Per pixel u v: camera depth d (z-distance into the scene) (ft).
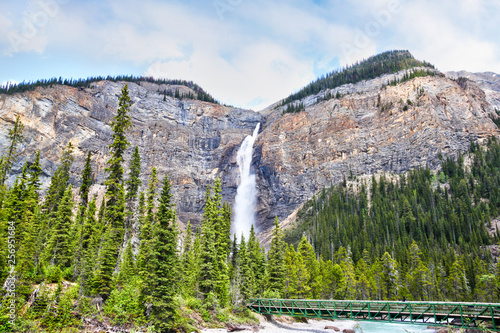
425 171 508.12
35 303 91.04
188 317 131.85
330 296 250.16
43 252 131.85
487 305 109.09
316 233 414.00
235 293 179.52
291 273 234.79
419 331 160.45
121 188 152.76
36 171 175.42
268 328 164.25
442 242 344.28
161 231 118.83
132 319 108.17
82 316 98.12
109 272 115.03
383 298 261.85
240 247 206.69
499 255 320.91
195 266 179.83
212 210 213.05
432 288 252.21
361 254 339.77
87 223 143.64
